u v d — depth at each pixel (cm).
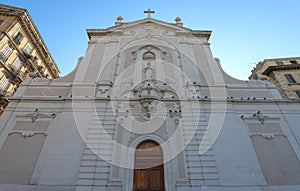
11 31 3014
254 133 1375
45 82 1648
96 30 2073
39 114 1402
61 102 1484
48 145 1260
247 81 1731
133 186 1145
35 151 1237
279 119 1451
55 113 1425
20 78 3066
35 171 1155
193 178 1141
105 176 1136
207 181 1133
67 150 1227
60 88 1605
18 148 1244
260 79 1853
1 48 2816
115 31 2083
